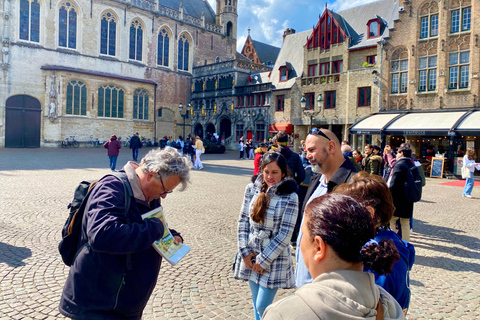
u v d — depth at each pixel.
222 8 51.34
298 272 2.77
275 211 3.05
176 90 45.50
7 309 3.85
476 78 20.73
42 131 35.03
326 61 29.95
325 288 1.22
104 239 1.86
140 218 2.16
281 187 3.07
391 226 6.23
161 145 28.31
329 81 29.53
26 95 34.19
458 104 21.50
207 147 33.88
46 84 34.97
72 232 2.23
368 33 27.92
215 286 4.71
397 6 26.52
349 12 31.72
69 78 36.19
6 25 32.94
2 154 25.03
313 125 30.66
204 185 13.48
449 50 21.88
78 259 2.12
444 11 21.89
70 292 2.12
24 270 4.90
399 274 1.83
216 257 5.79
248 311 4.07
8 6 32.94
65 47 36.69
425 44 22.92
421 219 8.91
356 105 27.27
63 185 11.93
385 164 10.50
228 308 4.12
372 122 23.81
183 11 48.38
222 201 10.42
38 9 34.94
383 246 1.34
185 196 11.04
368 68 26.33
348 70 27.97
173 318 3.85
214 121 42.69
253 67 42.25
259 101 37.09
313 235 1.32
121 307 2.12
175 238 2.55
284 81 35.00
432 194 13.12
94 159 22.92
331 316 1.15
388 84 24.84
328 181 2.93
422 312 4.17
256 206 3.06
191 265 5.41
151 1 42.69
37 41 35.06
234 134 40.00
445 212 9.78
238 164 23.39
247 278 3.19
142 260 2.17
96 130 38.16
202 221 7.99
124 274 2.10
